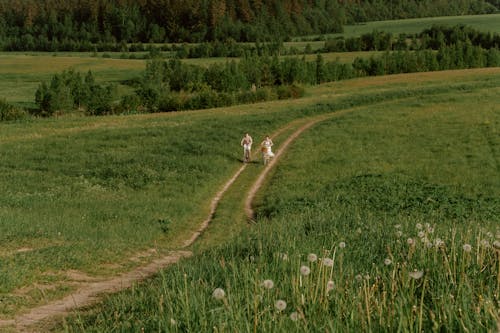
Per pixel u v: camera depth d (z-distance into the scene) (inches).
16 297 589.9
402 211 1175.6
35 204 1331.2
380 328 229.0
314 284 290.5
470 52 7071.9
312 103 3863.2
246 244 686.5
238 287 362.6
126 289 625.0
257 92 4726.9
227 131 2647.6
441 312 243.4
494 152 1966.0
